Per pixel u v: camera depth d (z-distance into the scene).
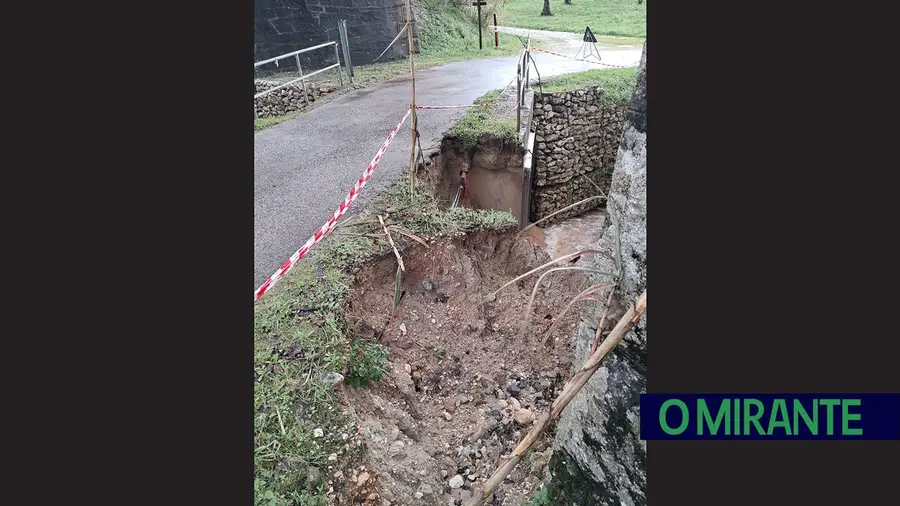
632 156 2.59
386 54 13.47
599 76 11.55
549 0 23.02
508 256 5.59
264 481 2.87
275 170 6.26
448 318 4.75
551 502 3.40
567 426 3.26
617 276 2.59
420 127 7.59
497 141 7.33
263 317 3.77
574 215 10.72
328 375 3.42
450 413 4.25
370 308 4.39
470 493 3.68
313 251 4.50
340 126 7.91
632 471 2.78
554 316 5.16
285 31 11.05
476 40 15.79
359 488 3.06
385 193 5.51
